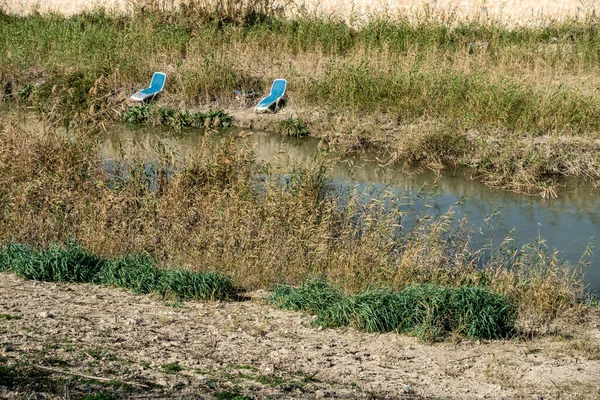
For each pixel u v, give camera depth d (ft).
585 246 48.62
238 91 83.82
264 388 24.99
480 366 29.53
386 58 83.66
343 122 73.31
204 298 37.14
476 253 45.68
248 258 42.24
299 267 41.45
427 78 76.54
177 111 78.84
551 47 85.87
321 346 30.99
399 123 73.61
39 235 43.52
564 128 67.56
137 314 33.45
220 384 24.89
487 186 61.36
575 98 70.33
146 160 61.87
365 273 40.24
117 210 46.42
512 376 28.50
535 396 26.45
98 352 26.86
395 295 35.12
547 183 61.26
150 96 83.15
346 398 24.98
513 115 69.31
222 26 100.63
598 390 27.27
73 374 24.07
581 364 30.30
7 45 94.94
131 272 38.50
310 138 74.49
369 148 70.64
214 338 30.76
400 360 29.89
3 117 61.77
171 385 24.26
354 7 103.14
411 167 65.82
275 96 81.15
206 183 51.06
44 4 120.16
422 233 47.19
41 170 49.52
